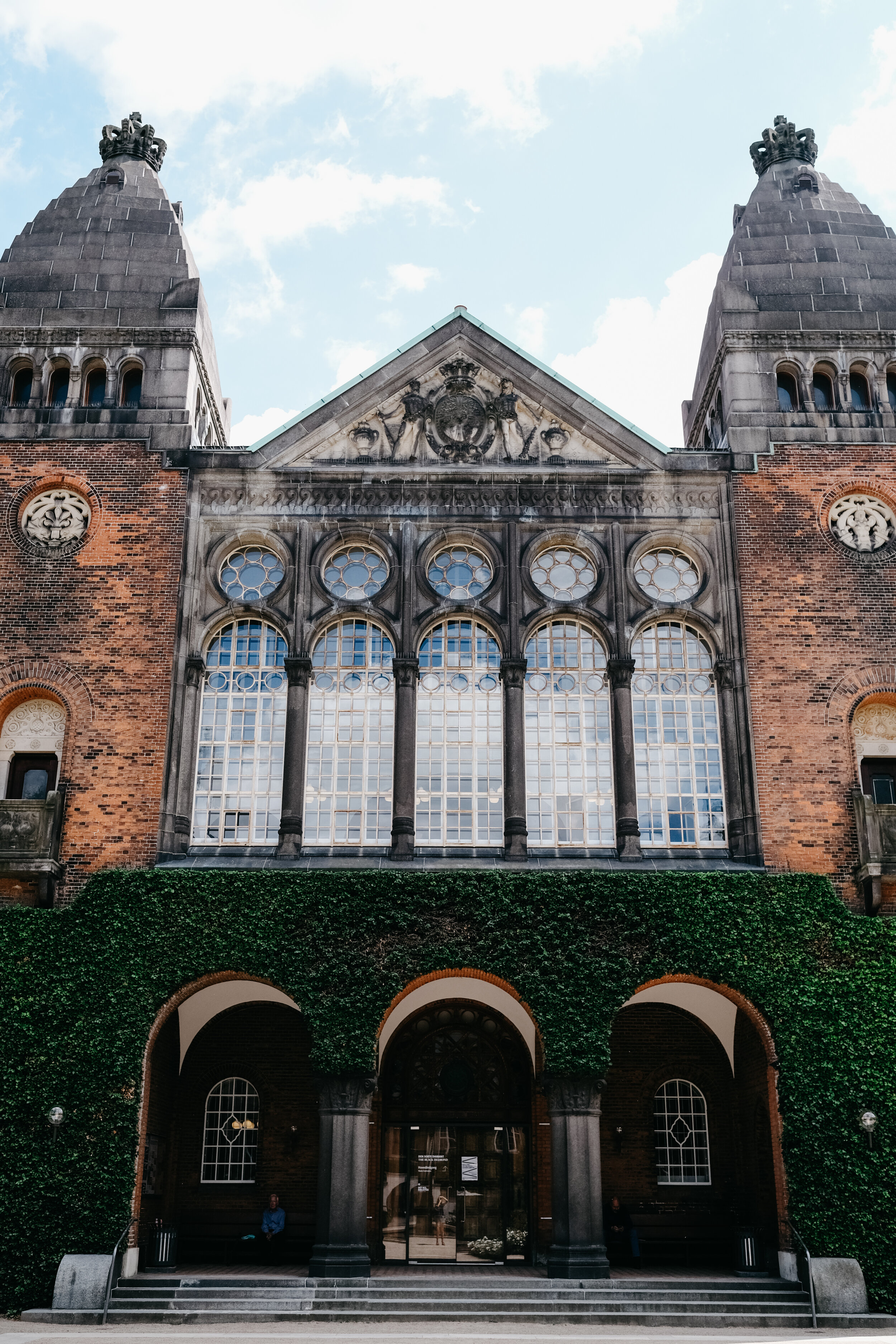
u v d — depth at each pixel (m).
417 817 26.59
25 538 27.77
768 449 28.67
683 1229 26.92
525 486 28.56
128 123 33.34
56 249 30.56
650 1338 19.31
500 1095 27.70
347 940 24.33
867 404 29.53
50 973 24.12
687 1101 27.92
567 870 25.14
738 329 29.61
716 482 28.61
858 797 25.95
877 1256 22.80
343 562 28.39
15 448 28.41
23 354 29.47
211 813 26.56
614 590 27.89
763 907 24.73
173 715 26.52
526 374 29.41
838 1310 22.12
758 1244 25.11
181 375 29.16
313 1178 27.11
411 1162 27.23
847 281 30.36
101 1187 22.91
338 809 26.61
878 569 27.84
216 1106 27.75
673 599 28.27
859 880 25.55
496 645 27.86
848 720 26.75
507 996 27.34
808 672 27.06
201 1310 21.41
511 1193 27.05
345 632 27.91
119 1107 23.39
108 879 24.73
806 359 29.56
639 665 27.83
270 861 25.70
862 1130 23.55
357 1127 23.41
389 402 29.22
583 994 24.06
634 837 26.16
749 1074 26.70
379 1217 26.70
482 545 28.34
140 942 24.31
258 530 28.22
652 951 24.42
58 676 26.70
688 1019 28.20
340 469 28.50
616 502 28.56
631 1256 25.94
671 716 27.47
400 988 24.06
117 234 30.86
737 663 27.25
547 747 27.12
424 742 27.11
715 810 26.77
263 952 24.27
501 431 29.05
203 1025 27.92
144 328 29.41
